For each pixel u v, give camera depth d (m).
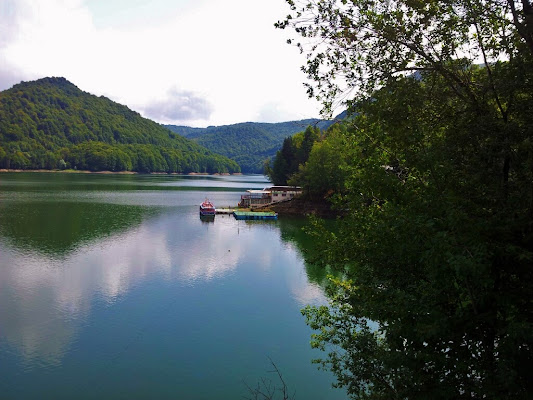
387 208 10.26
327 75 10.33
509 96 8.72
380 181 9.46
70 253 41.53
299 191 89.94
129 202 92.31
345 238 11.72
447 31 9.58
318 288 32.84
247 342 22.97
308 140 109.06
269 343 22.92
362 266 10.74
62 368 19.67
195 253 44.31
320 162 80.25
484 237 7.64
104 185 147.38
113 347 21.95
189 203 97.12
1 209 69.56
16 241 45.59
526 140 8.15
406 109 9.43
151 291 31.08
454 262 6.82
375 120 9.72
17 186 122.88
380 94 9.66
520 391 7.11
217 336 23.62
